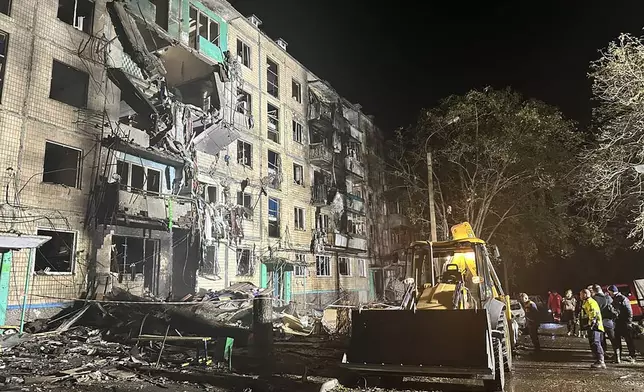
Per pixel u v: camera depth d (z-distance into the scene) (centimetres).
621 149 1467
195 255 1875
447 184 2969
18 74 1405
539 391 759
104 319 1328
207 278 1923
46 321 1284
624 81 1338
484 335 703
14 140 1366
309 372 902
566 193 2598
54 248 1514
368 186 4019
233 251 2148
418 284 1034
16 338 1077
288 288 2580
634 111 1377
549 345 1448
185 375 847
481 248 1005
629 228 2520
